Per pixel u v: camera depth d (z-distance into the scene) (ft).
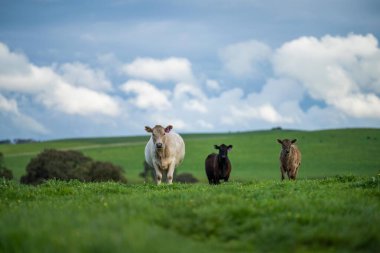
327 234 33.19
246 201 42.24
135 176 329.11
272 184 62.18
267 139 427.33
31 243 29.68
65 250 28.25
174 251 28.35
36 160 265.34
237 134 532.32
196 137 536.42
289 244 32.50
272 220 36.27
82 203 45.57
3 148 499.10
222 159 86.28
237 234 34.60
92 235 30.04
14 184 63.57
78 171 259.39
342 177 67.31
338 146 380.17
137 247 27.89
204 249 31.19
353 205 41.60
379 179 56.80
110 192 58.29
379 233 33.35
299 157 90.94
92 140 550.36
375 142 390.01
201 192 50.52
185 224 36.14
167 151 78.18
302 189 54.65
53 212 39.68
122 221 33.68
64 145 509.76
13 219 36.60
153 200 45.09
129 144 501.56
